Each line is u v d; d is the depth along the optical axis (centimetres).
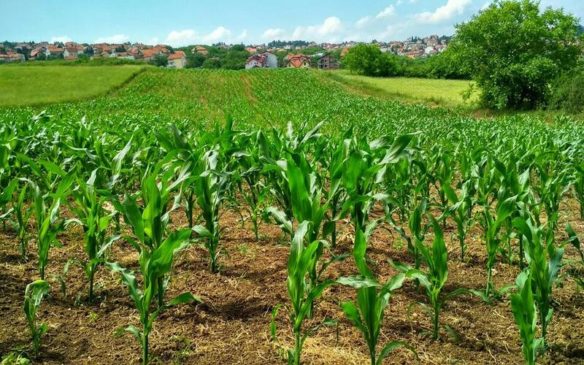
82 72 6425
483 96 3628
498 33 3331
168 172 445
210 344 383
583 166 684
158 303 408
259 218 717
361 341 388
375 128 1781
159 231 377
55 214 460
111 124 1277
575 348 380
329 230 437
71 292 462
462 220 553
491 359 367
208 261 543
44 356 361
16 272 503
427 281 364
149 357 364
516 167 634
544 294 356
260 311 433
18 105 3419
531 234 364
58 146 809
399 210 691
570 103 3078
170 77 6372
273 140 700
